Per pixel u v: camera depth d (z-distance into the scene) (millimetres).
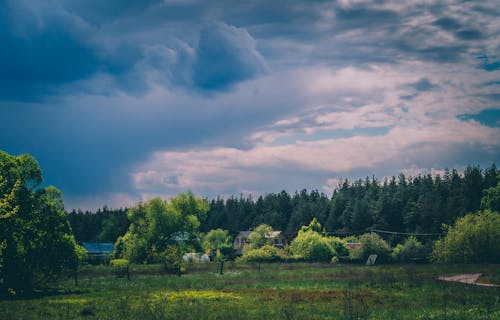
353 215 133250
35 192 38312
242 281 42938
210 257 116125
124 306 24953
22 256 35781
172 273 58125
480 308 22391
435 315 20438
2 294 34312
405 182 168500
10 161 36844
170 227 77500
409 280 37781
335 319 20047
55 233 38188
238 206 189625
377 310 22453
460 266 53062
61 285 42500
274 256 83562
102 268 69562
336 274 48750
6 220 34781
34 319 21828
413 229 118625
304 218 148875
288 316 20500
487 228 58688
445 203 122062
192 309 23766
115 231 153750
